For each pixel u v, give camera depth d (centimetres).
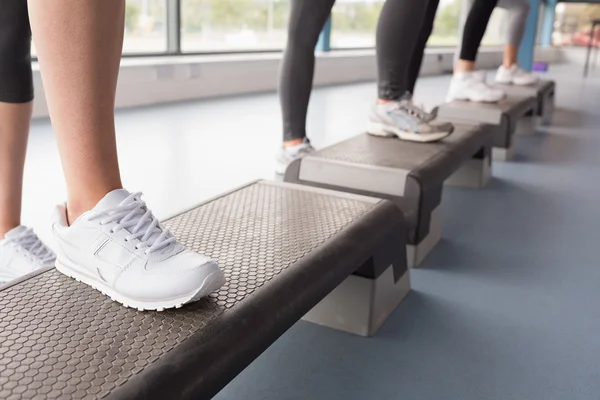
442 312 127
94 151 78
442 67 805
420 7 185
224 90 493
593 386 101
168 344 70
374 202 131
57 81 73
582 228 184
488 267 152
